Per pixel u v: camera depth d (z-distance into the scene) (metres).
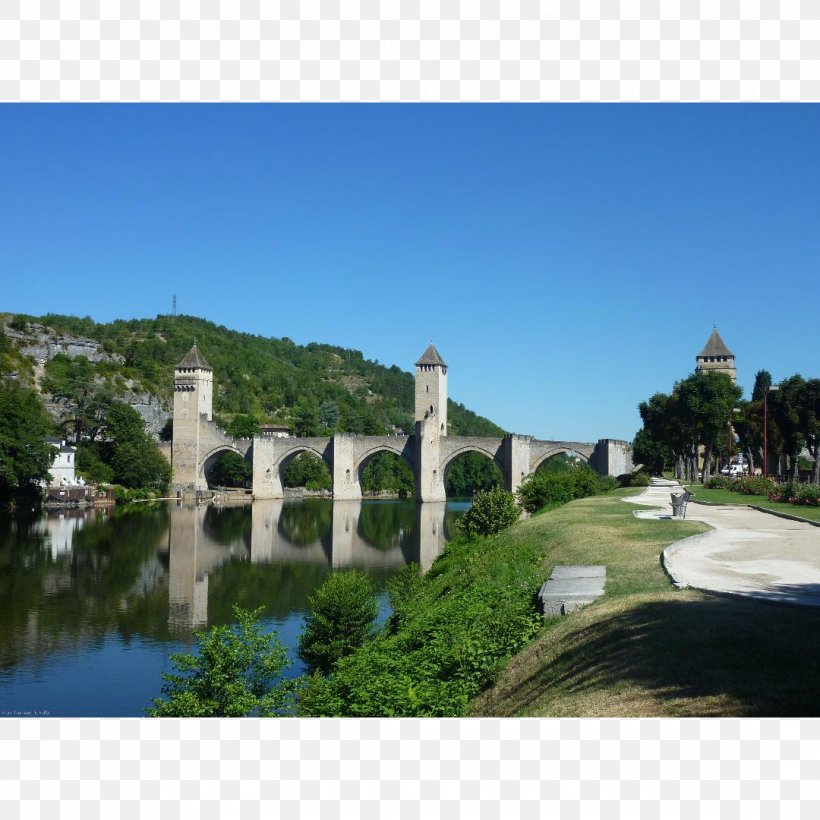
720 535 34.53
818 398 102.81
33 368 181.38
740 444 126.88
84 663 38.25
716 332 154.62
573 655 17.95
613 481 95.44
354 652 30.12
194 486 155.75
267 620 47.12
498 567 33.78
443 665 21.48
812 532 35.69
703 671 14.89
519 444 141.00
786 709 12.81
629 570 25.83
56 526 93.94
